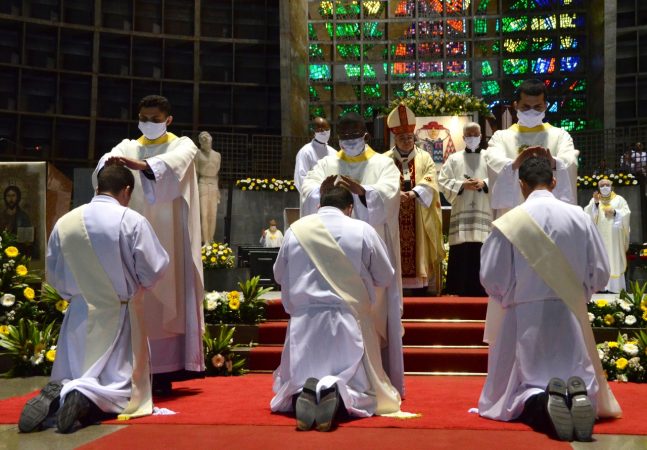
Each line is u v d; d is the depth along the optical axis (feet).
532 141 18.51
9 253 22.21
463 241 27.84
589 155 60.54
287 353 14.19
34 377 19.38
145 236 13.61
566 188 17.10
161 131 17.35
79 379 12.76
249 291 22.98
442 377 20.36
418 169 26.32
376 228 16.25
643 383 18.76
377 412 13.60
